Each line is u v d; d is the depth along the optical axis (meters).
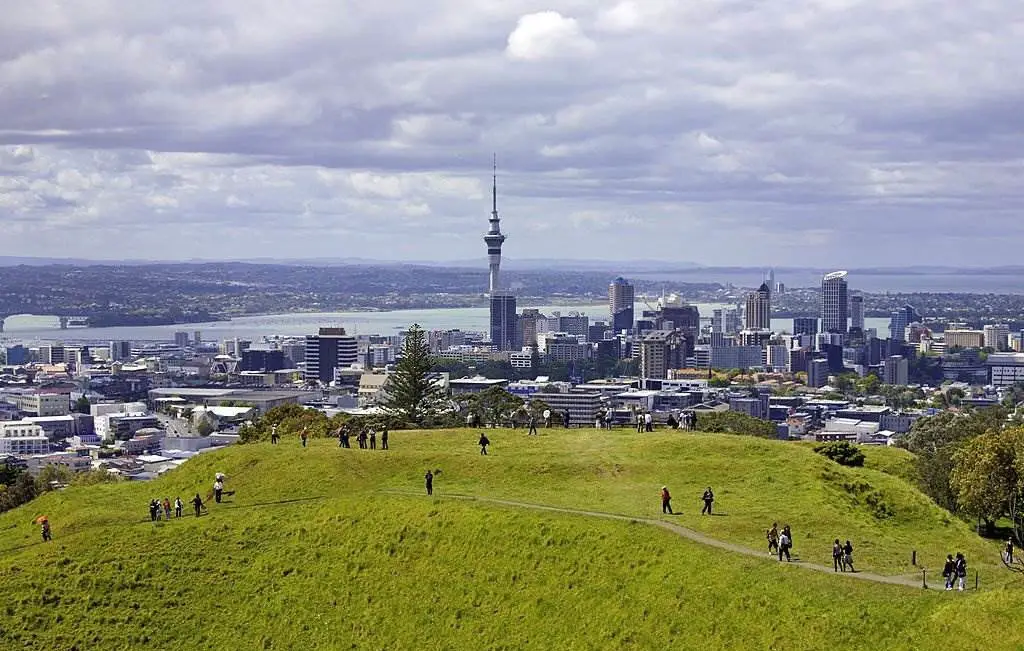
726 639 99.94
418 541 126.06
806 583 103.50
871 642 94.38
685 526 120.81
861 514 133.75
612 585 111.44
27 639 115.06
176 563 127.44
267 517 135.88
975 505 147.00
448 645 110.81
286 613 119.19
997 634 90.94
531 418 184.38
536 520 123.94
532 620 110.69
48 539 135.00
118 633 116.75
